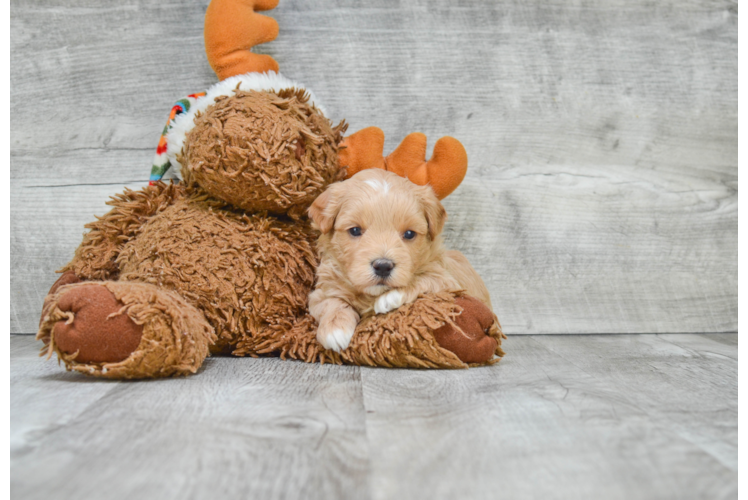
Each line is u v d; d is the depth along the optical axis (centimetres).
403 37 234
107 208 235
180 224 176
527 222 242
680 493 87
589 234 245
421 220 170
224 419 116
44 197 234
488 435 110
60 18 229
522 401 133
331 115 234
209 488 86
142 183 234
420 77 235
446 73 236
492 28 236
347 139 200
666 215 247
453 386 146
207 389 140
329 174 182
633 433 112
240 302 174
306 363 174
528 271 243
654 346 214
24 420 115
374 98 235
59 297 144
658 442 108
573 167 243
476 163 239
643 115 244
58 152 233
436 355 164
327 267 179
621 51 242
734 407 130
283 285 179
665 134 246
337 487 87
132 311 141
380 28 233
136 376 147
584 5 239
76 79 231
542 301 244
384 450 101
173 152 194
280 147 168
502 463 97
